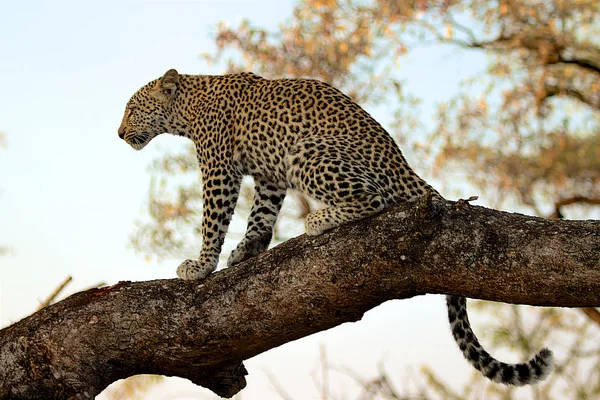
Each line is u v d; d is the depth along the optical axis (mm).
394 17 22656
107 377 9711
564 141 25016
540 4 24484
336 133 10945
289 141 11273
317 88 11477
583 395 21578
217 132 12109
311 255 8836
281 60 22844
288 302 8945
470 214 8367
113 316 9508
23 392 9594
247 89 11984
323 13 22859
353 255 8617
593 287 7730
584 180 25312
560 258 7820
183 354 9430
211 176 12086
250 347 9375
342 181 10008
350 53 22703
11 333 9789
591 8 24453
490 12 24156
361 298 8742
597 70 24891
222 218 11969
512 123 25250
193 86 12820
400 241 8438
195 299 9367
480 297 8383
